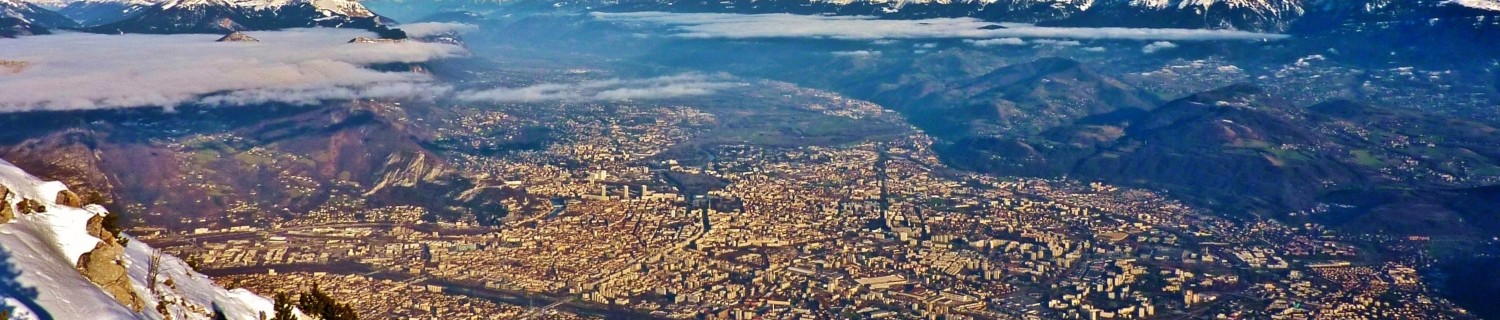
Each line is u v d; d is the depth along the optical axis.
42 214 99.62
